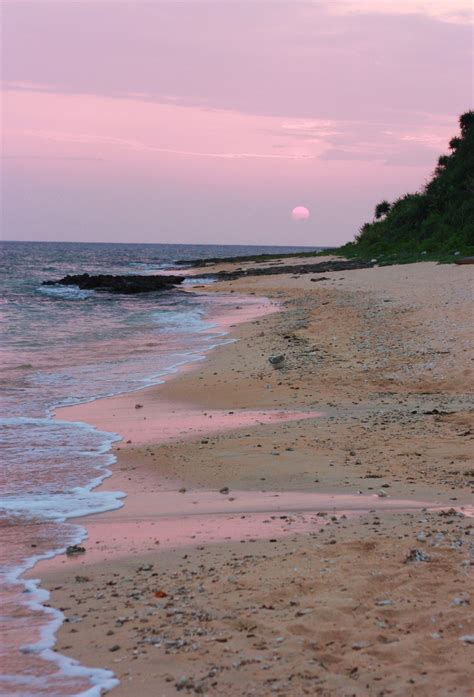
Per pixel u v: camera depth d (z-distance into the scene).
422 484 8.13
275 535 6.66
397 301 23.95
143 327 25.89
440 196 53.62
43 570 6.08
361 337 18.94
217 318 27.89
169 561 6.15
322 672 4.28
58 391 14.79
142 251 189.00
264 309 29.39
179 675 4.29
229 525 7.05
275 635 4.70
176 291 41.97
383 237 57.66
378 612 4.96
